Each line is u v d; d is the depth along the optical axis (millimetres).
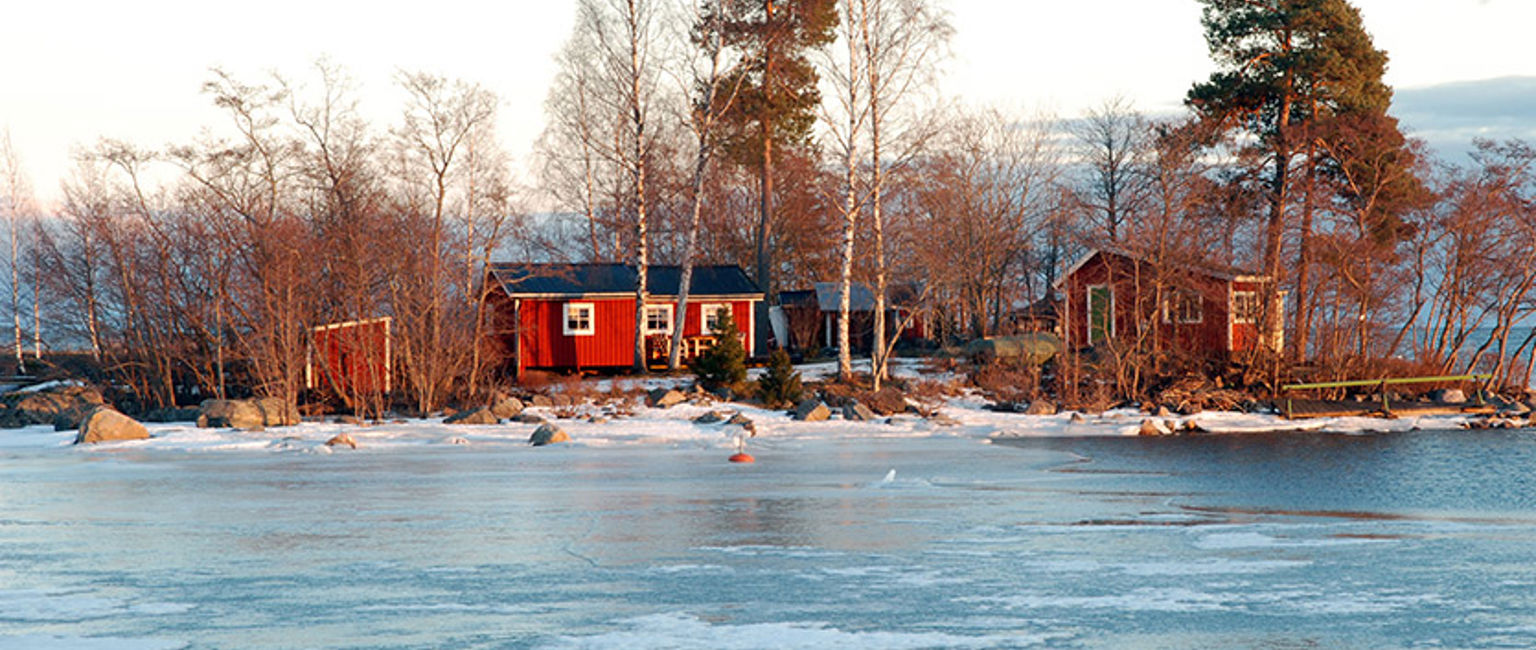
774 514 16531
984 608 9906
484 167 45688
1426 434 33094
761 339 52625
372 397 39656
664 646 8625
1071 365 41438
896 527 15117
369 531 15000
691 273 51938
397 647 8703
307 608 10117
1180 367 41031
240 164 43469
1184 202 41781
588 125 46281
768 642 8727
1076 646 8594
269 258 39125
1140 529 14867
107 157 41531
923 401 39125
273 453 28375
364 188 44812
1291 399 37750
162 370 41688
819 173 60594
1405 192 42344
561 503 18016
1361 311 41562
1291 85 44062
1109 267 43156
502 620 9578
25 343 56844
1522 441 30625
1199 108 45594
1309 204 42281
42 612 10016
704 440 30781
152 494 19734
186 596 10695
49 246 48281
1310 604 9992
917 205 53906
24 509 17672
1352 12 44375
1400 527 15070
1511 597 10266
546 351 48031
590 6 43844
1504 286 41844
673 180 61375
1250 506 17734
